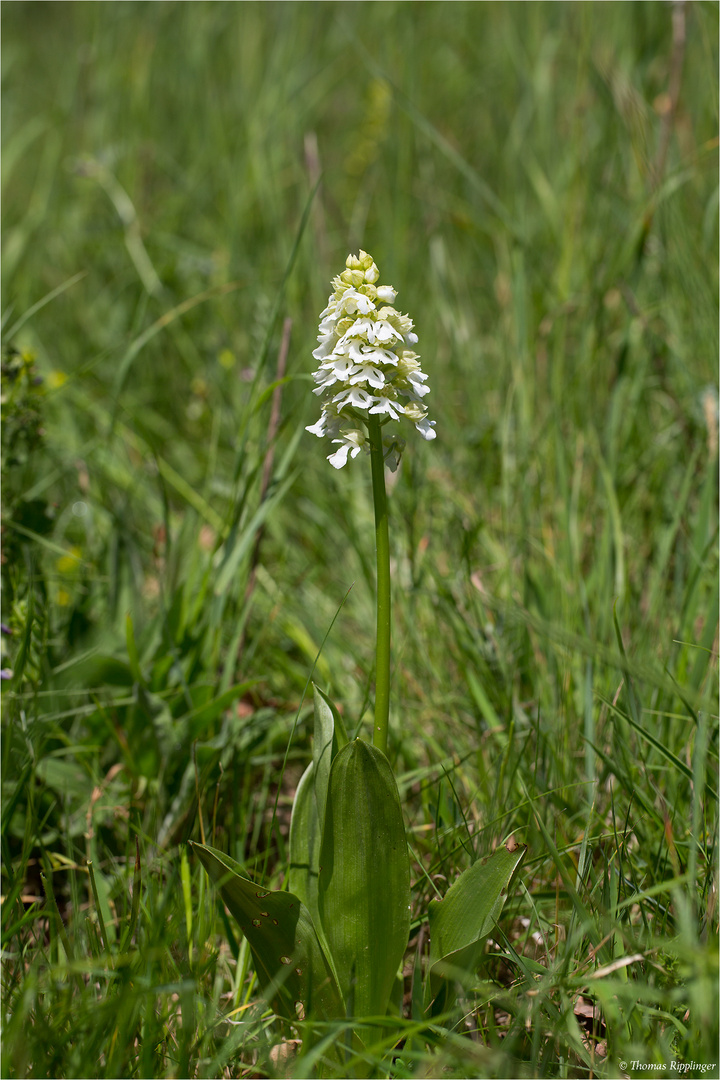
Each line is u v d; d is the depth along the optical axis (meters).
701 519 2.56
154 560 3.01
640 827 1.94
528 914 1.88
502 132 5.45
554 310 3.62
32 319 4.66
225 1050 1.48
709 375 3.23
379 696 1.60
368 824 1.52
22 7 8.35
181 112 6.26
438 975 1.63
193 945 1.80
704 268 3.40
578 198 4.02
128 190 5.57
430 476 3.56
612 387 3.32
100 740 2.37
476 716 2.45
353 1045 1.55
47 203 5.13
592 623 2.56
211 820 2.15
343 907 1.56
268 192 4.82
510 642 2.61
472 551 3.24
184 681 2.30
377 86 5.61
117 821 2.24
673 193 3.63
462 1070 1.46
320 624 3.01
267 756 2.36
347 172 5.88
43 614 2.28
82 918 1.79
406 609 2.70
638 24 4.43
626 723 2.21
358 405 1.48
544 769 2.13
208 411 4.22
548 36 4.99
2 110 6.34
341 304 1.51
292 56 5.92
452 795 2.15
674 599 2.59
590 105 4.62
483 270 4.92
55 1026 1.43
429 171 4.97
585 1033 1.65
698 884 1.78
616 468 3.18
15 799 1.93
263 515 2.42
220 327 4.52
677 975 1.57
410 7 6.09
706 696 2.08
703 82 4.35
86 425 4.11
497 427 3.62
